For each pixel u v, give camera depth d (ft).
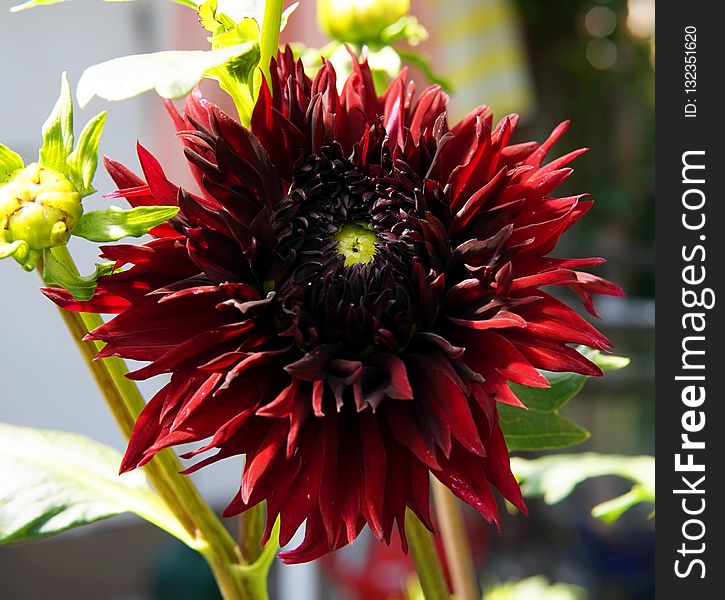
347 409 1.04
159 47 3.29
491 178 1.08
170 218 1.03
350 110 1.11
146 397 3.69
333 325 1.05
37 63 3.72
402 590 3.26
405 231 1.07
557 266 1.05
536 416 1.29
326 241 1.08
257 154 1.05
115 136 3.45
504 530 4.74
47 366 3.97
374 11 1.45
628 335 5.00
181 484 1.15
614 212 6.46
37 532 1.16
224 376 1.01
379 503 0.99
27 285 3.90
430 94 1.11
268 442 1.01
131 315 1.02
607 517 1.59
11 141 3.72
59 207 1.02
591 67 6.58
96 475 1.22
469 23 3.82
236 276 1.05
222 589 1.17
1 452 1.22
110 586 4.55
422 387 1.03
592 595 4.15
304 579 3.46
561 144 6.54
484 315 1.03
